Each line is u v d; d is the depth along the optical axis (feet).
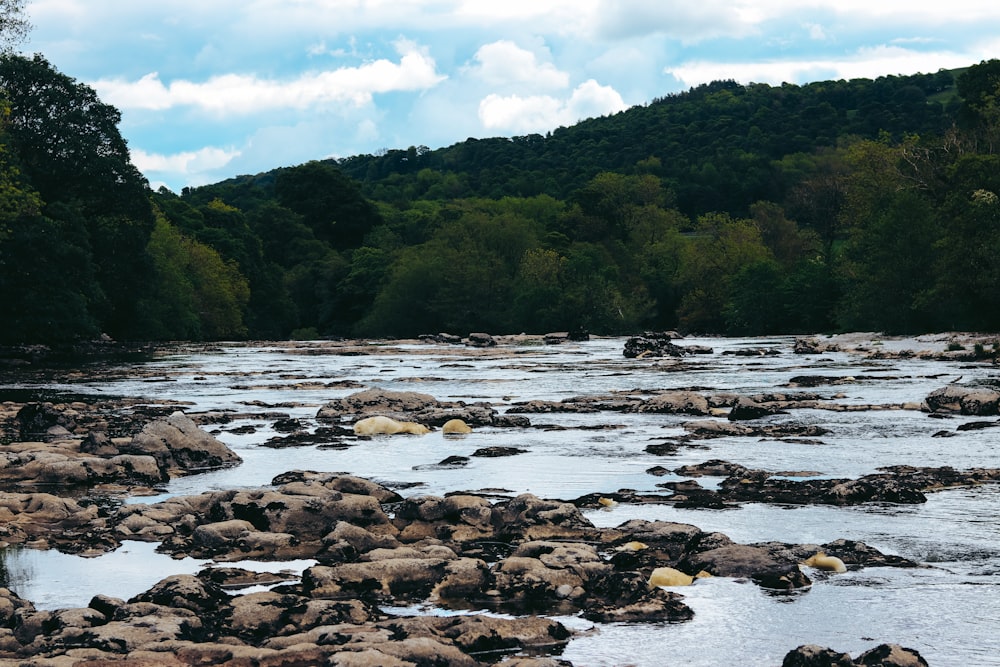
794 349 277.23
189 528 66.80
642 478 85.30
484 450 99.40
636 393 159.74
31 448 94.17
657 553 60.29
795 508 72.84
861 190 385.09
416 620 46.78
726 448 100.53
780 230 536.42
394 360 271.08
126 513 70.18
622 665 43.24
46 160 317.01
